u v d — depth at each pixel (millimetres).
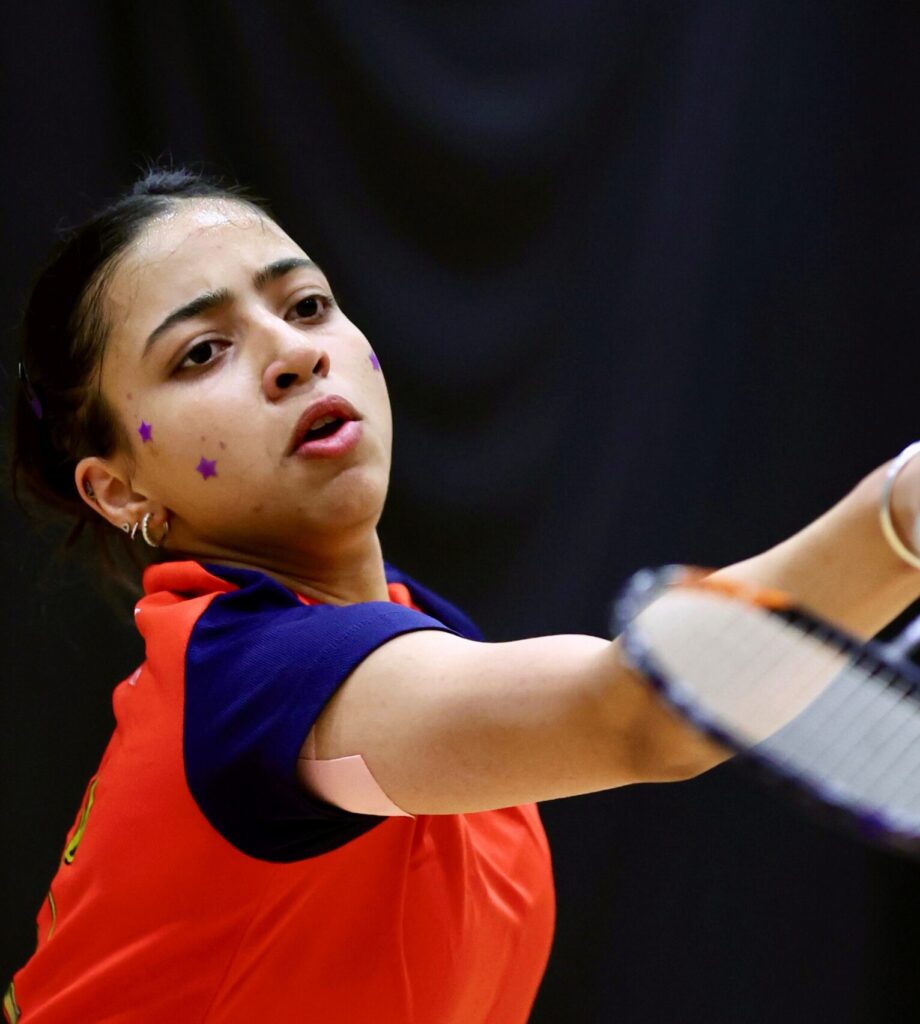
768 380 12148
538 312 11875
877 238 12234
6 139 11273
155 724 5055
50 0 11328
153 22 11359
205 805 4820
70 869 5480
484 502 11812
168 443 5812
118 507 6359
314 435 5879
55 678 11492
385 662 4363
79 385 6203
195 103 11383
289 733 4445
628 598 3361
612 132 11945
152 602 5535
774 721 3311
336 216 11648
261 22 11500
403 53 11711
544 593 11828
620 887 11875
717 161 12094
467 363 11812
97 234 6145
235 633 4969
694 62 12039
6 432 7230
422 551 11805
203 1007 5227
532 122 11852
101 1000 5266
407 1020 5469
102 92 11344
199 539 6098
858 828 2984
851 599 3576
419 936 5465
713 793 11938
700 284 12055
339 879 5176
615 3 11930
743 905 11883
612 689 3588
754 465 12086
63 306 6215
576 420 11914
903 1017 11852
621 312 11961
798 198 12188
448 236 11797
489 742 3934
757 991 11836
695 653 3320
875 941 11875
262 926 5137
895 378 12164
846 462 12133
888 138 12234
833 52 12227
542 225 11883
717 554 12016
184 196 6289
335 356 5926
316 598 5973
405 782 4184
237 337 5832
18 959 11398
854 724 3277
